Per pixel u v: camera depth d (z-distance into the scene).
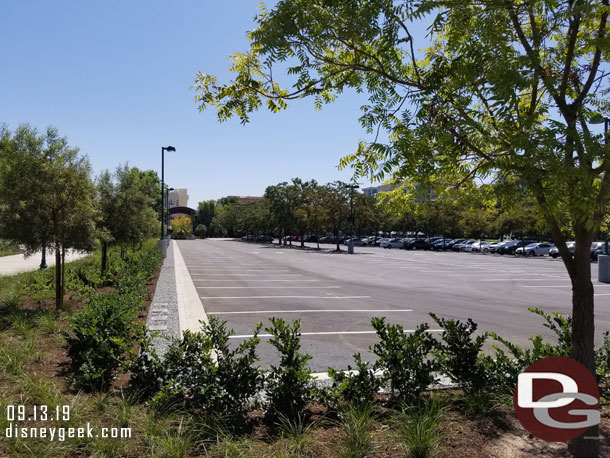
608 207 3.76
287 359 4.50
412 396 4.59
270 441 3.82
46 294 11.70
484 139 3.24
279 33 3.55
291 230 62.50
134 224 17.52
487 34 3.66
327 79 4.21
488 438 3.83
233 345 7.94
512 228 44.34
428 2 3.40
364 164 4.58
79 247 10.33
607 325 10.12
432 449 3.55
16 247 9.98
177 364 4.75
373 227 68.56
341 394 4.50
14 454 3.39
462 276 21.48
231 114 4.38
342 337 8.65
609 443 3.75
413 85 3.74
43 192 9.62
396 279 19.86
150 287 15.28
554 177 2.87
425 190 3.73
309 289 16.09
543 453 3.56
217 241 91.88
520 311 11.82
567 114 3.61
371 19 3.50
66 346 6.32
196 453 3.58
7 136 9.80
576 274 3.67
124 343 5.11
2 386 4.88
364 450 3.53
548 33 3.98
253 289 16.00
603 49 3.35
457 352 4.86
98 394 4.81
